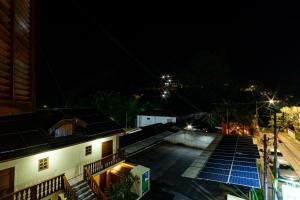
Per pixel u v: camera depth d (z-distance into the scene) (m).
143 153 28.88
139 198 17.89
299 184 13.54
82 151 16.89
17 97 3.22
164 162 26.02
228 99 52.03
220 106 49.38
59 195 14.35
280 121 55.56
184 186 20.14
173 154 29.56
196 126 49.12
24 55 3.48
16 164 12.39
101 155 18.81
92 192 15.59
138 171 18.78
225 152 21.17
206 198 18.12
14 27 2.98
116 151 20.70
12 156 11.41
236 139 28.33
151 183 20.50
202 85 63.78
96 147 18.23
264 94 67.12
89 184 15.94
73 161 16.11
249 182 14.37
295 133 50.38
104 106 46.44
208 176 15.34
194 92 63.94
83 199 14.80
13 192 11.55
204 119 54.41
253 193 18.36
